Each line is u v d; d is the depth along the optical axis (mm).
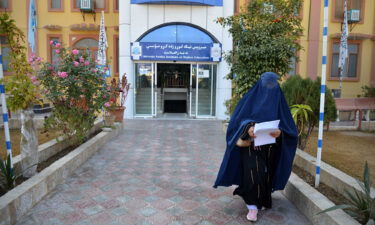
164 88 13812
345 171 4766
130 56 11773
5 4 13203
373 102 11828
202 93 12328
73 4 13281
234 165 3332
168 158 5734
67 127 5863
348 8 14164
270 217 3318
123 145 6844
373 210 2697
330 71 14398
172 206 3561
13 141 6789
